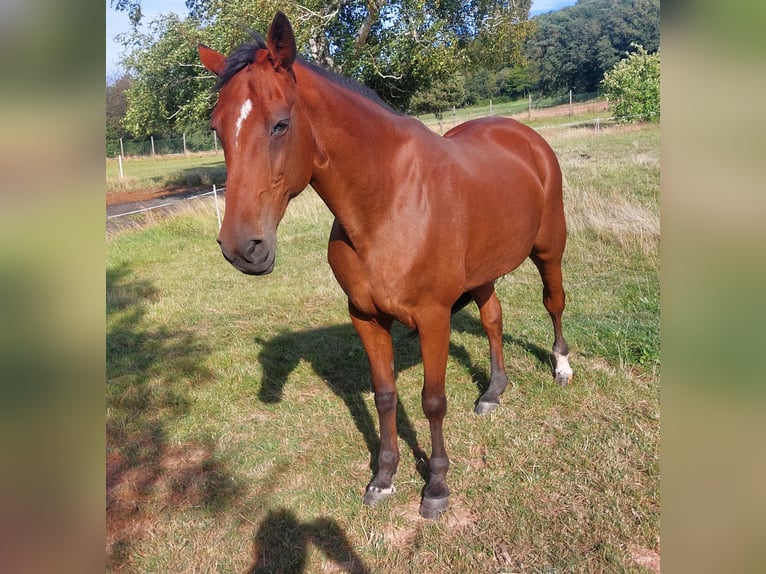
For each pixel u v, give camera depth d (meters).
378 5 13.28
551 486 2.66
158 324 5.29
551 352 3.97
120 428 3.48
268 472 2.96
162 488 2.88
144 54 14.84
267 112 1.72
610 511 2.46
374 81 15.27
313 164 2.01
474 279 2.77
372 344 2.59
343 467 2.96
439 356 2.46
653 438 2.93
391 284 2.26
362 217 2.18
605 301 4.82
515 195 2.93
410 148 2.29
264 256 1.73
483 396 3.40
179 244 8.73
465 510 2.59
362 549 2.39
